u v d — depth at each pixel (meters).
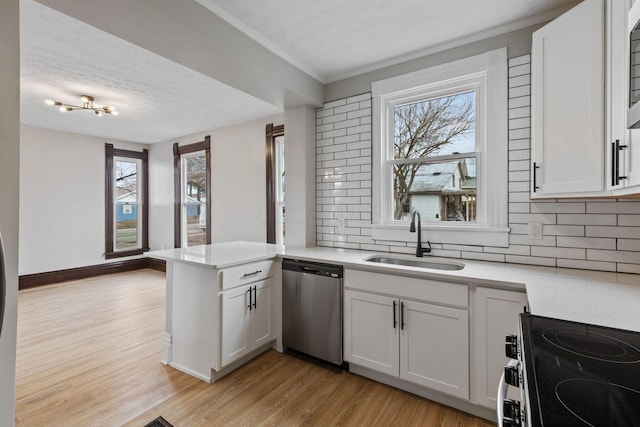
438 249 2.53
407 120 2.77
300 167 3.13
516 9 2.04
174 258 2.30
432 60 2.54
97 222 5.38
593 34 1.51
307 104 3.08
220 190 4.89
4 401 1.24
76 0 1.53
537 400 0.69
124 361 2.48
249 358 2.51
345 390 2.11
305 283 2.46
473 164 2.45
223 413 1.87
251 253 2.60
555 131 1.71
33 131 4.69
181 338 2.35
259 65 2.36
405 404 1.97
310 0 1.95
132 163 5.95
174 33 1.84
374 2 1.97
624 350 0.92
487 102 2.30
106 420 1.80
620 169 1.34
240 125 4.63
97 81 3.14
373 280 2.16
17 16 1.26
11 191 1.26
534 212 2.14
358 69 2.89
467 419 1.83
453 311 1.87
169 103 3.76
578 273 1.88
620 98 1.34
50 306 3.80
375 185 2.83
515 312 1.68
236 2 1.96
